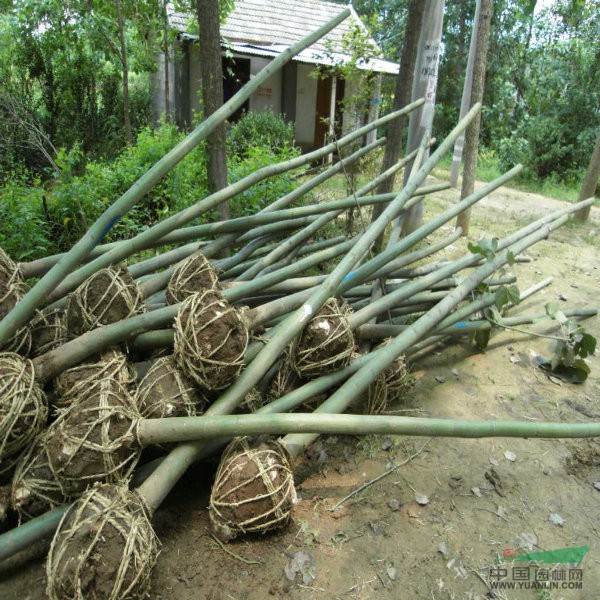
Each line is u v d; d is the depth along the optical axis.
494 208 8.95
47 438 2.23
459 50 17.67
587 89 11.91
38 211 5.45
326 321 2.86
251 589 2.30
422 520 2.71
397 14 20.00
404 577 2.40
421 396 3.75
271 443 2.62
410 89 5.52
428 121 5.91
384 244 6.29
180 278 3.13
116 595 1.93
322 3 14.09
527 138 12.78
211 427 2.35
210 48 4.56
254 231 3.89
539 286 5.10
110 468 2.20
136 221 5.77
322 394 3.14
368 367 2.94
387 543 2.57
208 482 2.85
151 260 3.56
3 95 8.02
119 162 6.76
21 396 2.25
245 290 3.29
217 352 2.47
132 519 2.06
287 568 2.39
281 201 4.02
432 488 2.93
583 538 2.68
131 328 2.68
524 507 2.85
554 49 13.11
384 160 5.79
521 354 4.38
